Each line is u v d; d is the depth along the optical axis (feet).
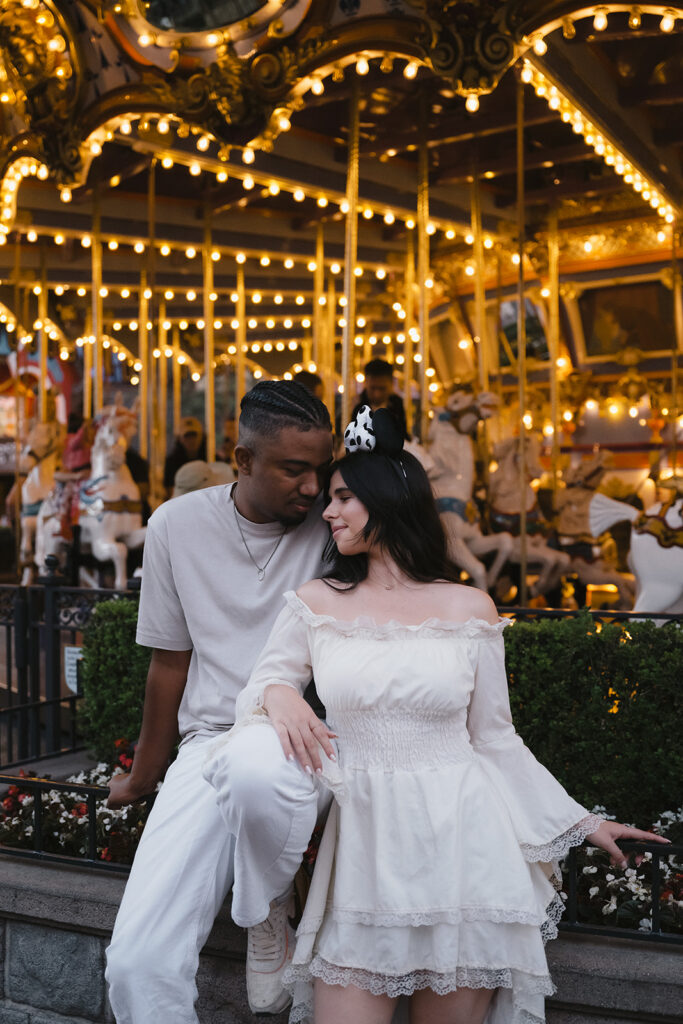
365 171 29.68
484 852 6.69
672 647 11.03
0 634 22.61
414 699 6.72
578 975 7.77
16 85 19.99
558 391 41.81
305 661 7.20
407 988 6.54
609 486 36.22
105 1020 9.31
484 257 39.52
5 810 12.51
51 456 34.04
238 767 6.59
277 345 55.47
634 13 14.82
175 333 51.78
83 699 15.84
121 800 8.90
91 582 25.59
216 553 8.17
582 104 20.99
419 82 23.48
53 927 9.51
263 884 6.79
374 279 46.39
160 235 35.99
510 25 15.07
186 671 8.57
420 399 24.13
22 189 32.32
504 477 25.93
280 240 38.14
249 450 7.78
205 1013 8.75
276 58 16.76
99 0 17.33
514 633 11.63
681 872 9.88
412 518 7.41
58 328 47.52
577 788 11.38
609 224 36.42
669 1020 7.61
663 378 40.34
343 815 6.75
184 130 18.45
